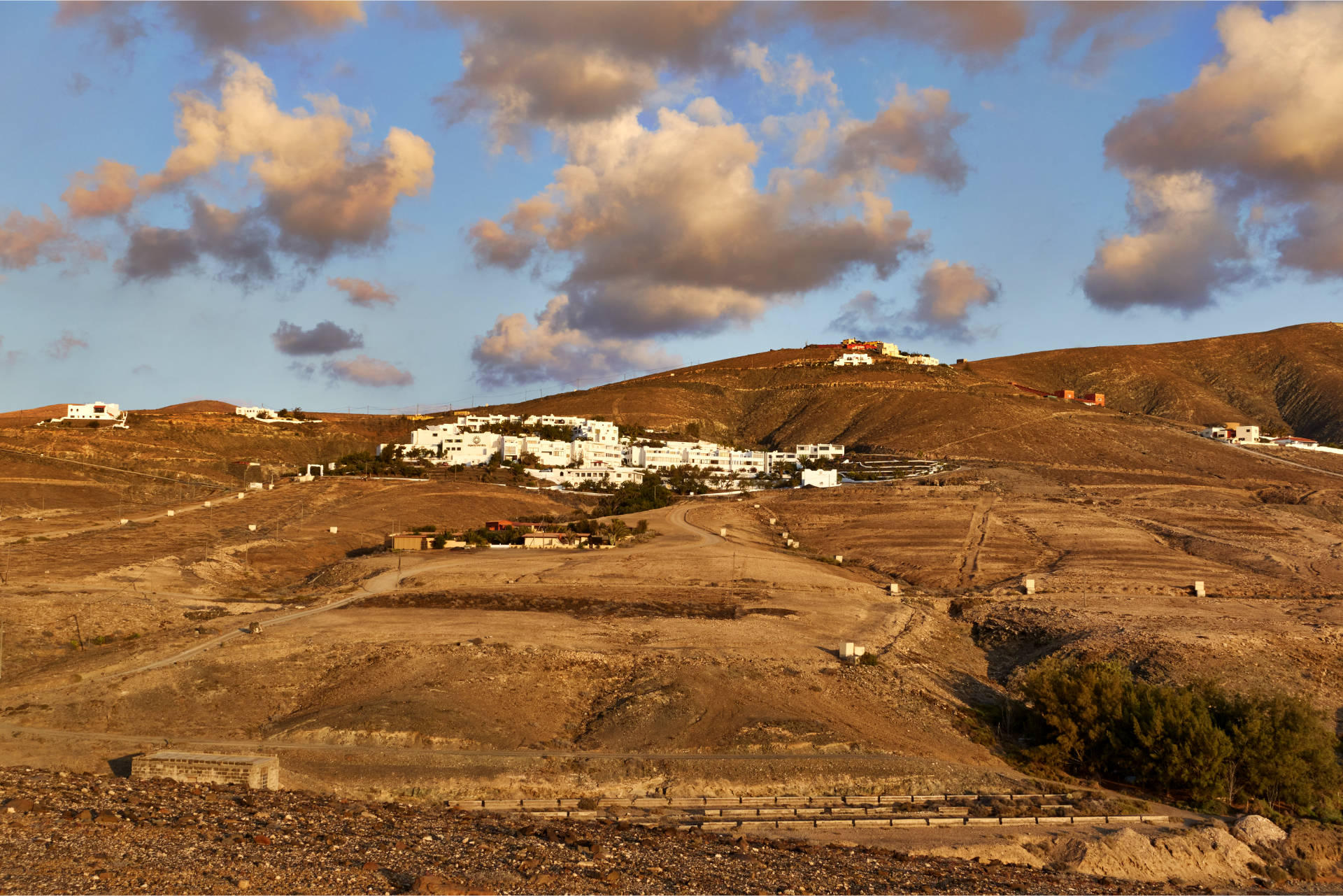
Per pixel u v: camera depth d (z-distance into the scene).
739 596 96.81
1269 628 84.75
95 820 29.98
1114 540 136.00
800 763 51.44
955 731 61.47
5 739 52.00
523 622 79.88
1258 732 54.38
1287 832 47.88
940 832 43.59
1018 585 110.44
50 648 73.88
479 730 54.47
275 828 31.77
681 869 32.16
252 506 159.88
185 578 104.69
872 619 89.56
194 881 25.30
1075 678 61.62
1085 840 42.44
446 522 156.50
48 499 162.00
